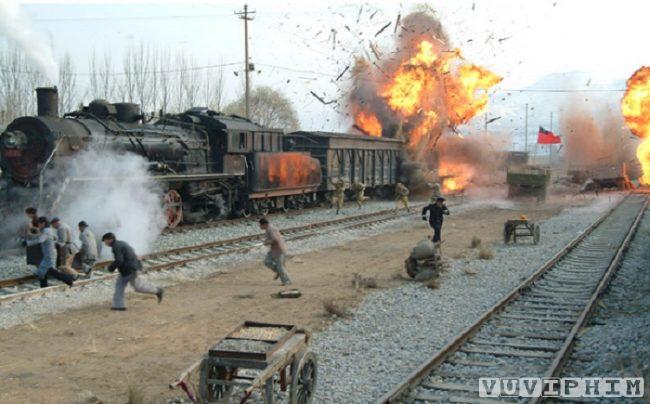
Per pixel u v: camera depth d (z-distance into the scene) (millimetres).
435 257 14250
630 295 12500
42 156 17047
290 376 6641
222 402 6570
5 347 8969
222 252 16828
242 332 7039
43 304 11375
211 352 6359
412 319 10555
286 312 11133
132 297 12188
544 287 13211
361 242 20641
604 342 9039
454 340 8648
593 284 13398
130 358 8539
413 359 8352
